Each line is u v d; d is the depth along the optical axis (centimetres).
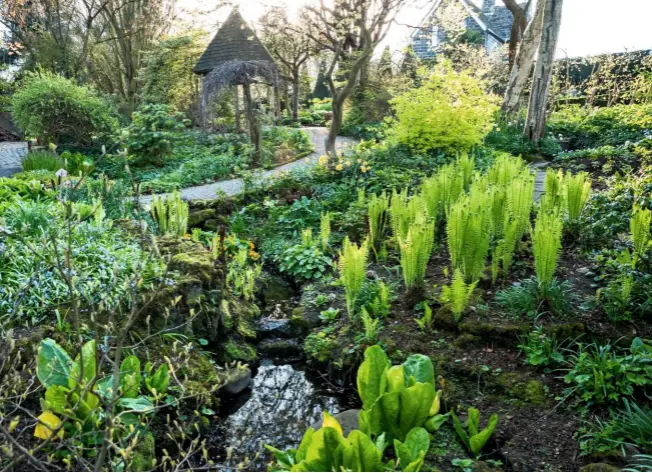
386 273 617
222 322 530
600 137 1325
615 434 344
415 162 970
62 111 1404
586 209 622
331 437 279
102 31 2153
